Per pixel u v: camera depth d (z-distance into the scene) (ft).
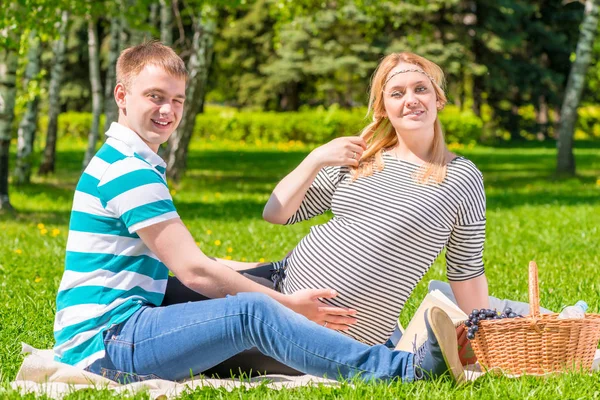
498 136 127.03
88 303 13.21
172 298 14.42
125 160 13.29
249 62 127.03
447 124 115.85
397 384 12.64
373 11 64.95
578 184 65.62
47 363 13.12
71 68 130.52
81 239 13.34
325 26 106.73
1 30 41.86
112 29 56.24
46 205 48.32
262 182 67.67
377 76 15.67
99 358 13.14
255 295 12.82
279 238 35.99
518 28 115.24
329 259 14.64
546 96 127.24
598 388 13.19
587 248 32.76
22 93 56.85
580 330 13.57
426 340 13.08
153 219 12.99
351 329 14.58
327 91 137.08
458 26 108.88
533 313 13.58
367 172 15.25
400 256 14.47
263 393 12.70
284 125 120.37
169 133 14.08
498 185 65.51
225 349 12.87
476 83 124.88
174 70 13.87
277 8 60.44
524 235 36.88
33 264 28.40
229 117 121.19
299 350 12.82
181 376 13.29
